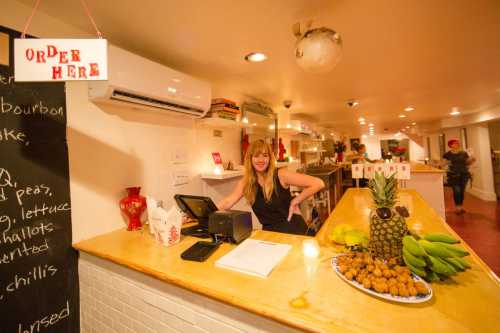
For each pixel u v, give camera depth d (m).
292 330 0.73
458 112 5.02
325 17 1.35
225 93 2.67
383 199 0.94
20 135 1.17
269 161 1.70
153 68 1.56
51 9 1.23
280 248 1.16
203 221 1.53
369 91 2.98
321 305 0.72
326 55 1.21
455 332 0.59
